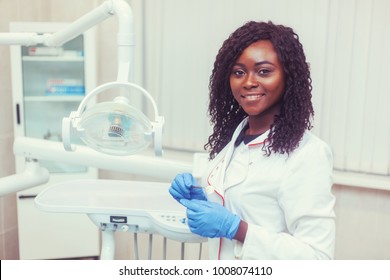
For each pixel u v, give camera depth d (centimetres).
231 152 130
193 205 115
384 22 219
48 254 269
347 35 226
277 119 121
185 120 270
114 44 275
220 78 129
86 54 253
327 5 226
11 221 287
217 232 115
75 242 271
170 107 272
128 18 107
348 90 230
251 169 122
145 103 277
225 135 140
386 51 221
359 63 226
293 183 114
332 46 229
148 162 137
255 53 114
